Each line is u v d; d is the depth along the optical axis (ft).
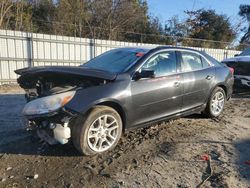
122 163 15.33
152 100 18.02
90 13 90.58
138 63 17.98
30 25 76.38
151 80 18.06
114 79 16.62
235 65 34.53
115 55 19.75
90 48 50.03
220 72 23.61
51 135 15.60
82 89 15.62
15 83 42.96
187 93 20.49
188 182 13.73
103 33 88.53
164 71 19.20
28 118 15.35
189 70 21.01
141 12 97.91
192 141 18.61
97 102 15.56
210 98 22.95
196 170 14.88
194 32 109.81
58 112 14.76
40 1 83.61
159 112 18.71
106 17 91.71
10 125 20.68
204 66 22.63
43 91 16.37
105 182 13.50
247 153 17.12
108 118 16.31
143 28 98.43
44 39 45.06
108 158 15.79
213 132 20.48
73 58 48.37
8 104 27.73
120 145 17.52
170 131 20.27
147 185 13.37
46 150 16.55
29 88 17.93
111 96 16.05
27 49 43.70
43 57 45.37
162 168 14.97
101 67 18.61
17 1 75.87
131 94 16.88
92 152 15.84
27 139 18.06
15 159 15.48
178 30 107.55
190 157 16.29
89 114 15.47
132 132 19.67
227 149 17.57
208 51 68.33
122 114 16.97
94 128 15.79
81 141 15.31
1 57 41.60
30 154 16.07
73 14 86.07
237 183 13.75
